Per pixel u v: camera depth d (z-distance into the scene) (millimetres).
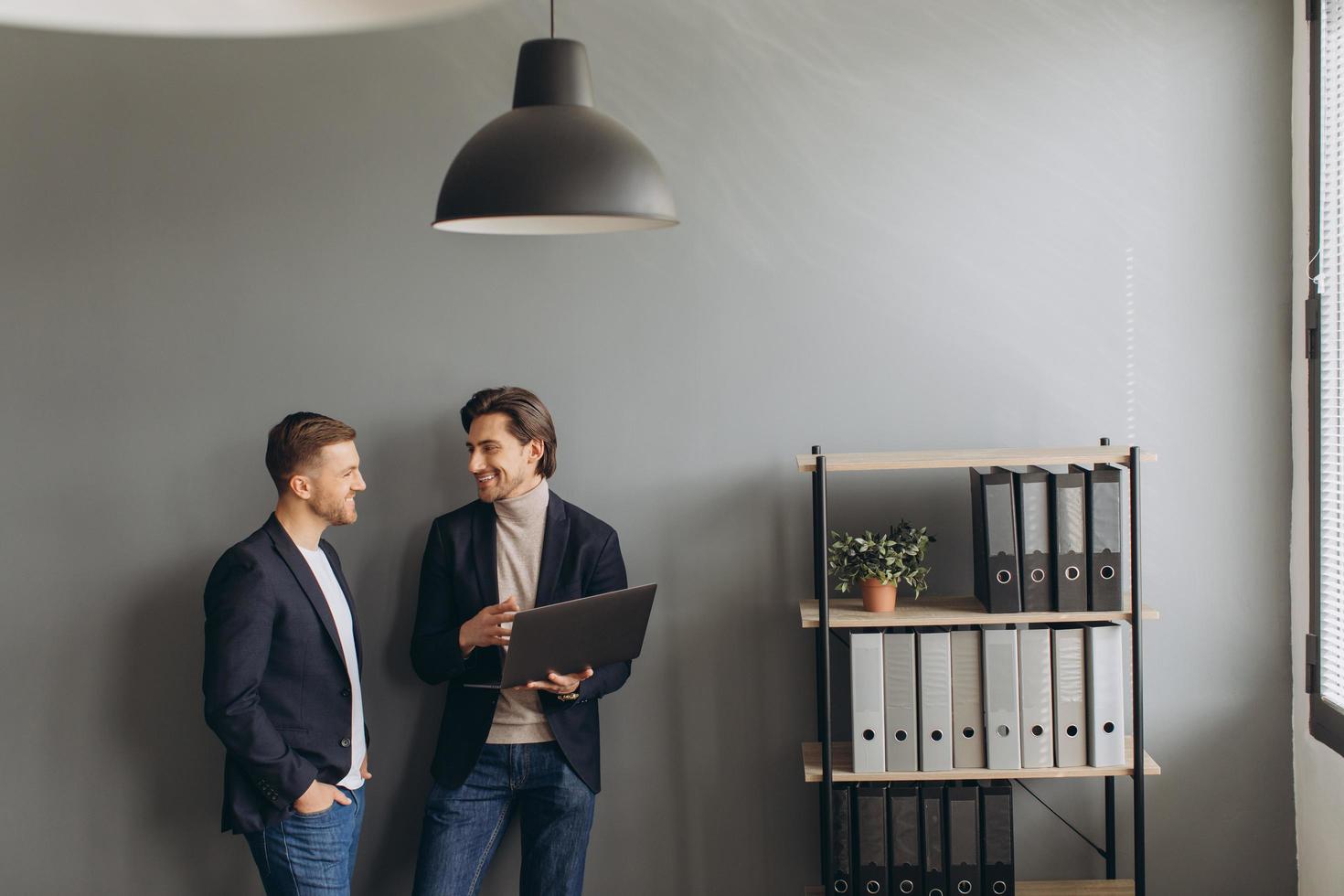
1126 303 2711
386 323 2795
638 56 2738
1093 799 2789
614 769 2848
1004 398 2740
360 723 2453
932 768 2484
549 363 2789
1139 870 2447
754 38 2729
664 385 2783
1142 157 2695
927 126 2721
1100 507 2422
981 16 2707
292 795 2230
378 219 2781
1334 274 2498
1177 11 2676
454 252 2781
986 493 2439
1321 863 2604
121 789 2871
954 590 2773
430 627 2615
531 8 2740
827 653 2482
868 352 2752
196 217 2789
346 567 2820
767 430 2773
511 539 2602
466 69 2756
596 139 1629
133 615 2842
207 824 2873
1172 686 2758
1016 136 2711
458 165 1664
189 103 2777
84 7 687
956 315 2736
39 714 2857
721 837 2844
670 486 2795
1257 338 2693
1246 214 2682
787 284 2752
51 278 2797
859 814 2533
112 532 2832
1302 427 2650
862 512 2779
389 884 2855
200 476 2824
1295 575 2703
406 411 2803
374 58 2764
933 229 2730
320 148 2775
